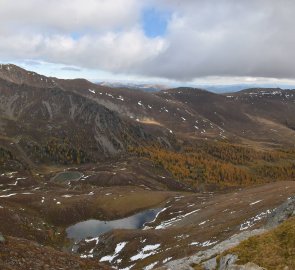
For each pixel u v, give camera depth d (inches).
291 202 2222.0
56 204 5999.0
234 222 3198.8
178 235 3538.4
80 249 4352.9
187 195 6496.1
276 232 1353.3
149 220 5472.4
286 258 1173.1
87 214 5861.2
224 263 1310.3
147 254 3371.1
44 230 5027.1
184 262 1657.2
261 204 3567.9
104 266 1499.8
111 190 7017.7
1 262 1216.8
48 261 1353.3
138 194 6481.3
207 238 2979.8
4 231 4261.8
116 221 5634.8
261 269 1154.7
